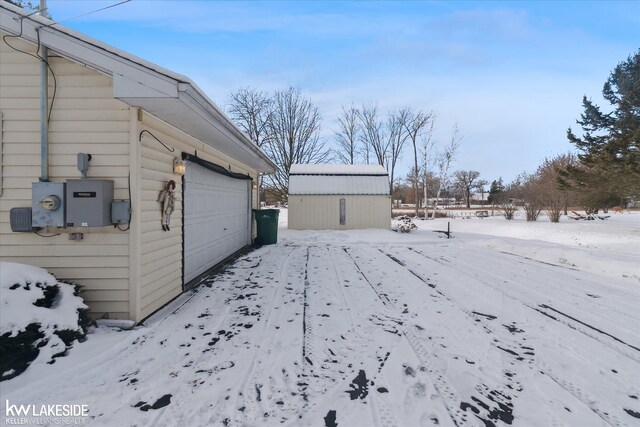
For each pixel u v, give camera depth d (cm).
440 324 405
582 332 387
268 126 2952
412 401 251
